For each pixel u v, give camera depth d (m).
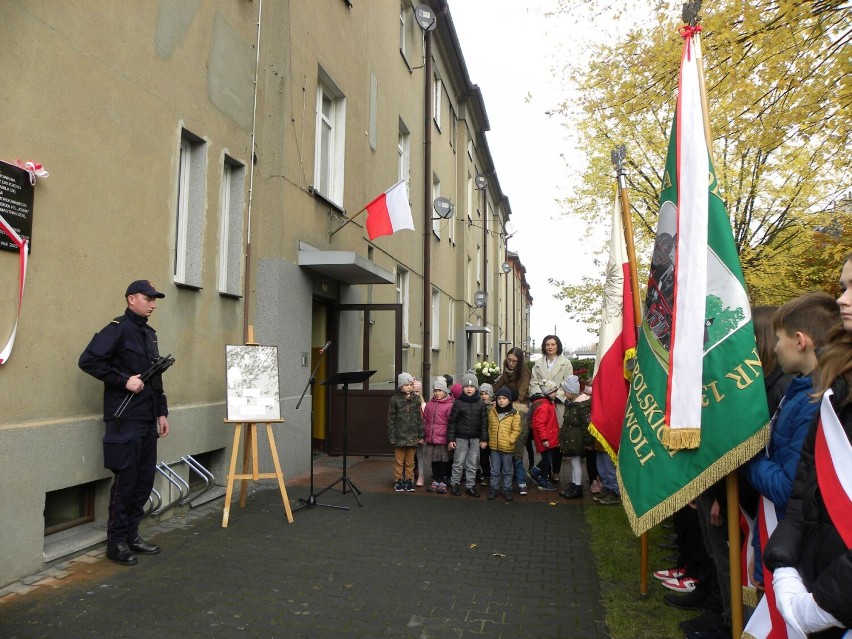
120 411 4.73
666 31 6.60
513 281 45.44
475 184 26.16
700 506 3.60
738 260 3.23
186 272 6.70
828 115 6.09
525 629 3.80
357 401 9.61
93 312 5.05
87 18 4.97
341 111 10.28
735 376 3.03
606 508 7.05
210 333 6.90
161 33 5.96
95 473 4.99
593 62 7.54
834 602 1.70
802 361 2.60
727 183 11.80
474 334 25.80
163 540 5.38
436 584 4.53
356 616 3.94
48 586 4.25
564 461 10.80
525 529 6.11
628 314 4.84
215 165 6.95
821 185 10.27
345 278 10.00
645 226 13.73
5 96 4.20
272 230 7.96
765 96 6.24
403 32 14.65
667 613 4.05
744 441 2.91
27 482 4.34
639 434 3.45
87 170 4.98
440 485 7.77
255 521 6.09
